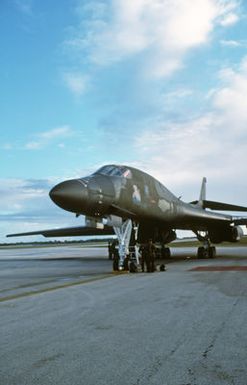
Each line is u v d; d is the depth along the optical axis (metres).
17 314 6.84
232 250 43.69
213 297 8.26
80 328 5.62
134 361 4.06
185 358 4.13
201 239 26.16
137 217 18.53
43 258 32.62
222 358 4.12
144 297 8.54
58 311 7.04
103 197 15.71
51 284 11.96
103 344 4.73
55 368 3.88
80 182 15.30
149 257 15.29
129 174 18.38
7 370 3.84
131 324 5.81
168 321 5.96
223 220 24.95
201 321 5.89
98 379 3.56
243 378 3.55
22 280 13.76
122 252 16.47
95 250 56.47
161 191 20.80
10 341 4.96
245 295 8.48
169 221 21.66
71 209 15.27
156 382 3.47
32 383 3.48
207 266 17.89
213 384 3.42
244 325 5.59
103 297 8.70
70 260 27.98
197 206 27.88
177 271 15.35
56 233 32.88
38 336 5.20
